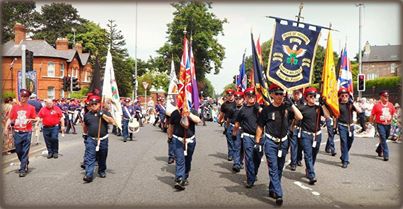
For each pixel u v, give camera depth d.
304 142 9.22
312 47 8.48
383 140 12.42
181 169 8.48
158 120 28.83
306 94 9.41
